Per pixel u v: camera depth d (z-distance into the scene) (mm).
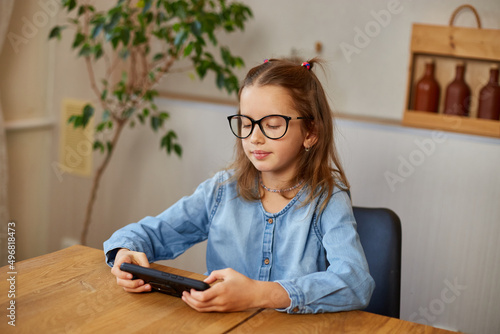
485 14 2184
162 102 2695
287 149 1264
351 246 1236
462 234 2168
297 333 1020
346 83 2486
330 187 1344
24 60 2615
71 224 2914
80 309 1062
